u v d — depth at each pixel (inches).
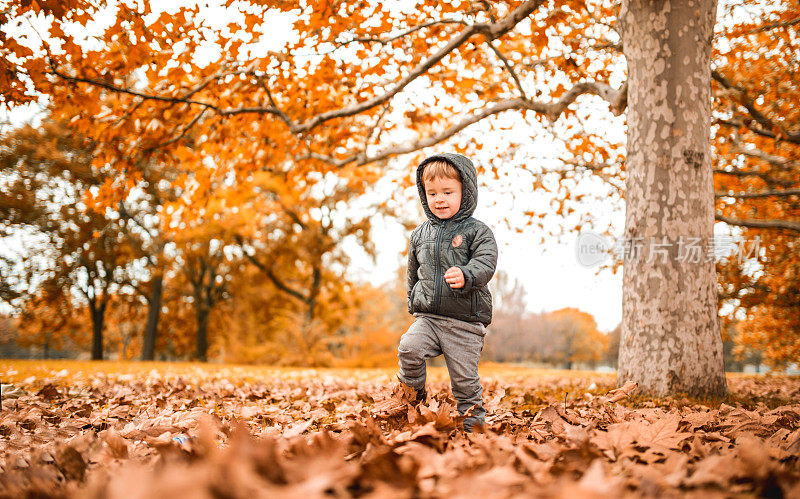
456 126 277.1
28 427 109.9
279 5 187.2
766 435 86.5
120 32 180.4
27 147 730.8
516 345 2256.4
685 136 166.6
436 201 116.4
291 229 861.8
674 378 160.4
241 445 46.5
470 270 105.2
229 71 222.8
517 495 42.8
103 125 220.5
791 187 326.3
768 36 252.7
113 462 66.1
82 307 944.9
